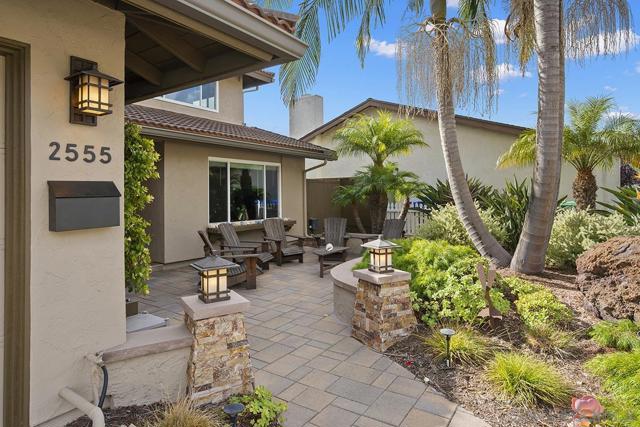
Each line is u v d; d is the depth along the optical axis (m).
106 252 2.60
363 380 3.30
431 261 4.77
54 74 2.31
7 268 2.21
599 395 2.88
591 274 4.22
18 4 2.15
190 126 7.82
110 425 2.44
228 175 9.19
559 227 5.93
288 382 3.27
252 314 5.12
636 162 8.69
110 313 2.62
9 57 2.19
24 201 2.19
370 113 14.08
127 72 4.09
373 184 10.30
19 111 2.19
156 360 2.72
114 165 2.63
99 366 2.47
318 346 4.03
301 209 11.27
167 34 3.23
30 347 2.22
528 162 9.48
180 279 7.14
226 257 6.42
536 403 2.87
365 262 5.36
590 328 3.89
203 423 2.36
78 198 2.36
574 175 11.02
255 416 2.64
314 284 6.83
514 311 4.21
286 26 2.97
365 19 7.14
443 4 5.84
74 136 2.40
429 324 4.11
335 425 2.67
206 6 2.39
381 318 3.88
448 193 10.00
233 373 2.87
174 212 8.02
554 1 4.98
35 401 2.25
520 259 5.49
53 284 2.32
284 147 9.46
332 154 11.03
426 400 2.98
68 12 2.37
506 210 7.07
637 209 6.23
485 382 3.15
